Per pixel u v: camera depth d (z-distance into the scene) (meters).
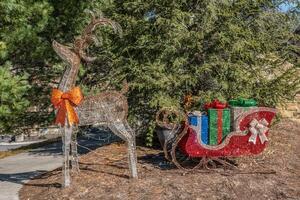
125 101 7.36
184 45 9.77
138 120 10.52
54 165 9.64
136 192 6.63
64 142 7.02
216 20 9.88
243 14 10.47
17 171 9.02
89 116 7.15
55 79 11.66
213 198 6.45
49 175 8.25
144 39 9.88
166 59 9.80
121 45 10.51
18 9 8.46
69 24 10.39
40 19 9.26
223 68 9.80
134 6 10.14
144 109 10.40
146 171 7.76
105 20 7.08
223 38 9.48
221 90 9.91
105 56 10.78
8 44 8.92
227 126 7.63
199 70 9.51
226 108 7.68
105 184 7.01
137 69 9.70
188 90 9.97
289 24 10.86
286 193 6.75
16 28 8.91
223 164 7.76
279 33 10.73
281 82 10.52
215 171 7.60
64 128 7.00
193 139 7.50
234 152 7.62
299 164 8.62
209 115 7.57
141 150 10.02
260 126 7.61
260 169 7.84
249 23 10.48
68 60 7.04
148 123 10.20
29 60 10.41
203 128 7.57
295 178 7.53
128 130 7.35
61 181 7.42
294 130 12.20
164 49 9.76
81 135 13.75
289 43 11.12
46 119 11.87
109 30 10.20
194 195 6.50
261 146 7.69
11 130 10.88
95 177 7.42
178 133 7.66
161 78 9.41
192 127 7.47
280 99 10.85
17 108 8.55
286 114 13.49
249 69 10.38
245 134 7.61
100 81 11.30
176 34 9.45
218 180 7.07
